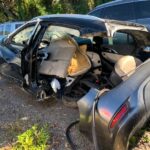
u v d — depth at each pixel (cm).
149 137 482
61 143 469
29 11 2041
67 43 523
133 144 460
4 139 477
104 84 484
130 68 460
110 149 379
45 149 447
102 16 937
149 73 404
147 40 529
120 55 545
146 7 852
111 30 432
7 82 748
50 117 559
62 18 507
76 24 467
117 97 386
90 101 402
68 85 528
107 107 382
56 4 2069
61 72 525
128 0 886
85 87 514
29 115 567
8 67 655
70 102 514
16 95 666
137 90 387
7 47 673
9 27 1109
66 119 550
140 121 378
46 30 547
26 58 570
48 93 557
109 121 375
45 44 561
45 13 2031
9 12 2064
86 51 538
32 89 570
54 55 538
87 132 405
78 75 525
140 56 533
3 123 533
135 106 375
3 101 634
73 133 497
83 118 407
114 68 470
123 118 370
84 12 2127
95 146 392
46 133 475
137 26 504
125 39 550
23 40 628
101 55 558
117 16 905
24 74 586
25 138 450
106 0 2089
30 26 602
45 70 543
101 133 384
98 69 548
